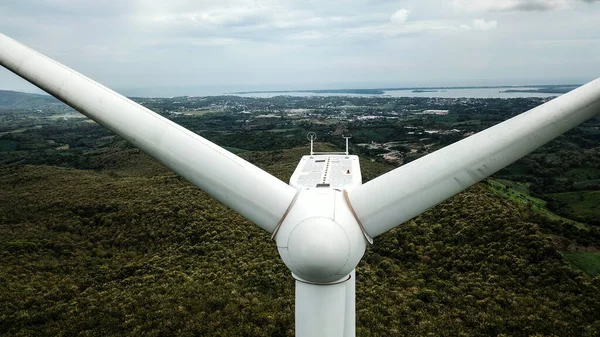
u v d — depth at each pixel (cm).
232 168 1012
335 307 983
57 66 1108
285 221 962
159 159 1076
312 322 987
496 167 961
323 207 934
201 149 1027
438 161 962
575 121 930
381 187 973
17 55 1116
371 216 980
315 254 886
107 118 1073
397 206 973
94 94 1077
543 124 925
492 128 960
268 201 987
